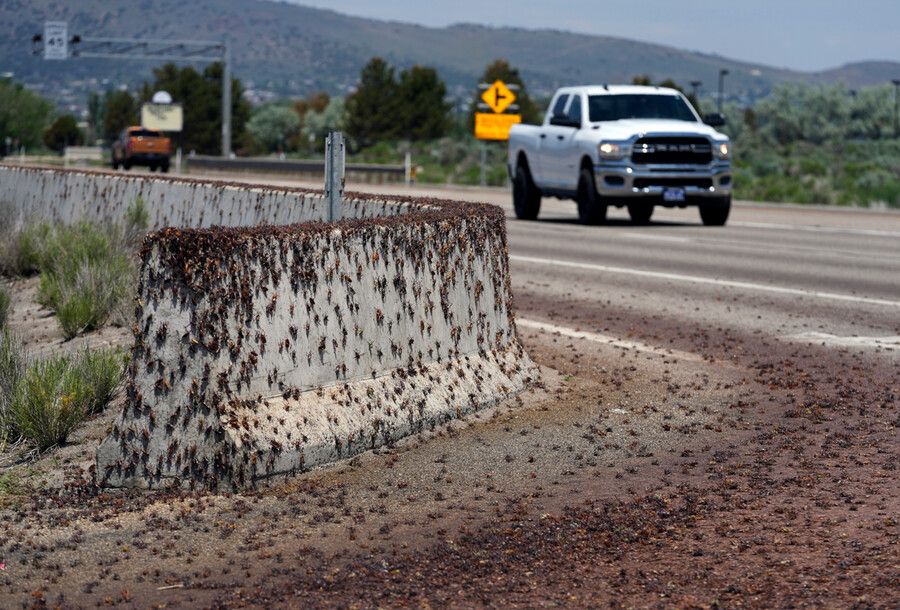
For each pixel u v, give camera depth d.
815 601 8.91
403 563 10.09
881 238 39.22
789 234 40.59
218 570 10.08
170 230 12.11
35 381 14.82
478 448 13.82
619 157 41.56
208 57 130.88
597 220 42.94
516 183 48.06
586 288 27.17
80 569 10.18
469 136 168.50
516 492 12.20
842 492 11.80
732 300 25.25
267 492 12.13
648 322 22.56
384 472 12.87
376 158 138.88
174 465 12.08
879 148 132.25
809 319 22.86
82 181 32.53
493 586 9.48
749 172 94.88
